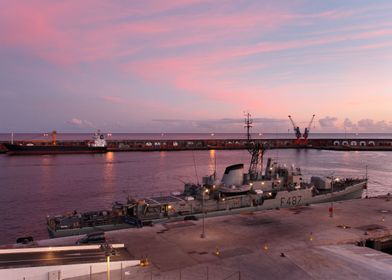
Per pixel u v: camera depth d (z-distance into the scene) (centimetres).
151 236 3728
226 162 16900
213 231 3931
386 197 6128
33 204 7100
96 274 2700
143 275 2686
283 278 2641
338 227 4112
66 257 2898
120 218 4525
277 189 5556
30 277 2505
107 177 11175
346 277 2667
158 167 14388
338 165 15725
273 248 3350
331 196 6062
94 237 3488
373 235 3797
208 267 2856
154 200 4753
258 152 5984
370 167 14812
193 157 18800
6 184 9662
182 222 4325
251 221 4388
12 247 3200
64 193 8331
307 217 4612
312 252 3244
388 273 2752
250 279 2619
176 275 2689
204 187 4928
